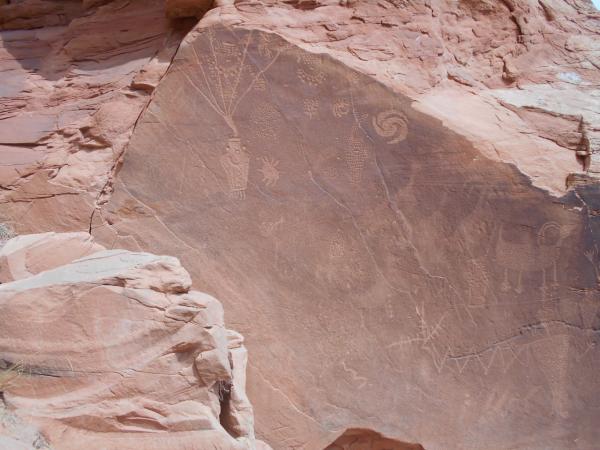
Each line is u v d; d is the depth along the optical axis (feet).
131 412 9.93
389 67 14.30
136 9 16.71
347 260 13.93
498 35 15.71
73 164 15.10
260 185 14.06
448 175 13.76
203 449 9.69
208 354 10.22
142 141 14.28
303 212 13.98
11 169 15.16
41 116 15.98
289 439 13.78
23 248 12.25
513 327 13.78
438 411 13.80
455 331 13.83
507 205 13.69
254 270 14.03
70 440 9.73
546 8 16.26
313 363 13.88
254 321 13.96
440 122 13.74
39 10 17.78
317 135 13.96
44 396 10.10
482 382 13.79
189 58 14.16
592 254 13.65
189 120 14.21
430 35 14.78
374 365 13.87
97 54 16.69
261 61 14.03
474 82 15.08
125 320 10.34
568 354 13.75
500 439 13.74
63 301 10.37
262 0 14.64
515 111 14.56
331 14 14.65
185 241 14.17
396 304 13.88
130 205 14.30
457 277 13.82
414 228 13.84
